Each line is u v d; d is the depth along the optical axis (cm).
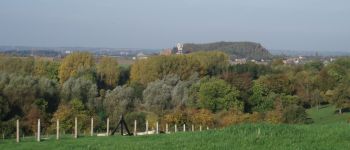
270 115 8481
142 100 9744
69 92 9156
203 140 2123
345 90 9650
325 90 10794
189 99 9481
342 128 2281
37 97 8606
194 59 12175
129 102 9338
